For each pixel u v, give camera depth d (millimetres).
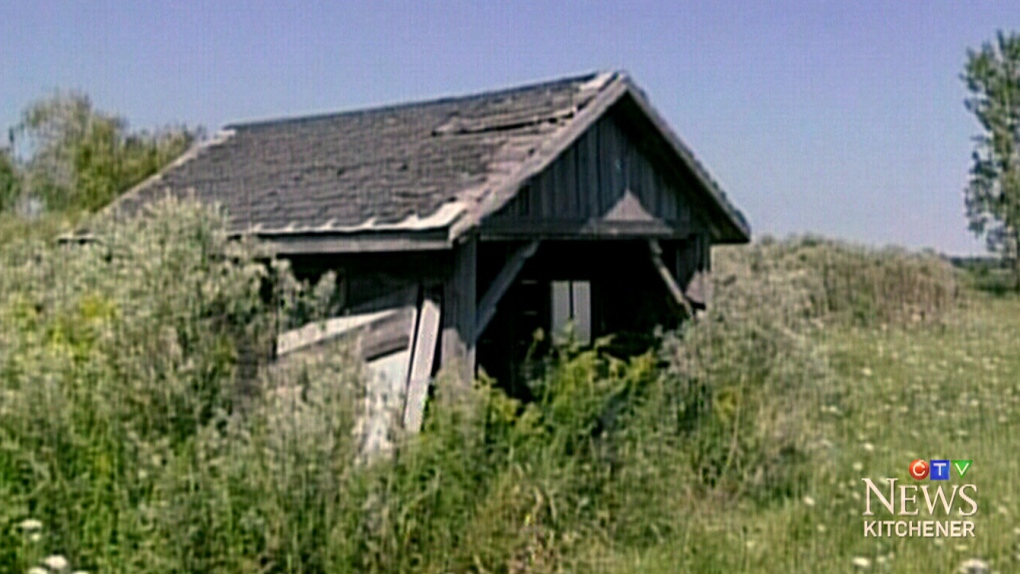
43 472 4805
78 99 27859
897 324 18844
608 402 7562
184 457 5164
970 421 10031
